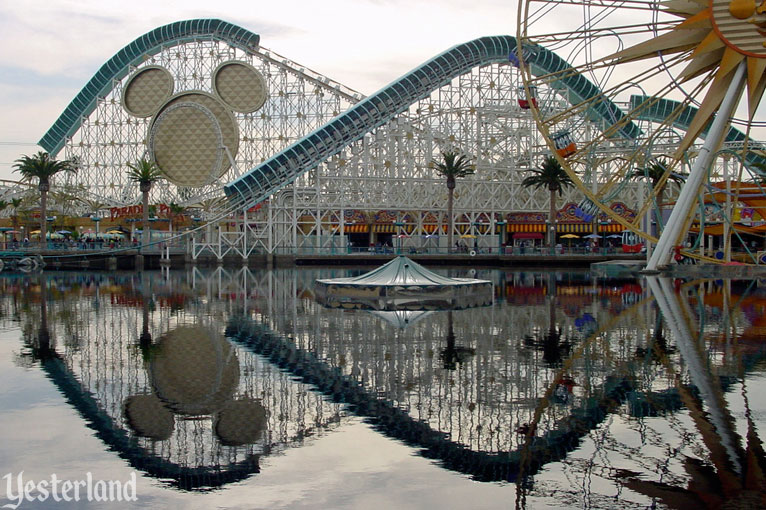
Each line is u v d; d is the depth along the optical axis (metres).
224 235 105.81
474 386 18.97
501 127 111.69
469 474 12.82
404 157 113.81
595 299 41.47
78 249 95.44
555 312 35.03
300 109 122.38
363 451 14.11
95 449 14.32
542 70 105.75
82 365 22.16
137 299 44.22
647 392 18.11
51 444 14.59
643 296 42.97
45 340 27.23
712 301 39.50
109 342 26.69
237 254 102.81
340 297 44.38
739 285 50.91
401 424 15.77
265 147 123.69
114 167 128.88
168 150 125.56
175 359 23.06
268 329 29.70
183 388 19.08
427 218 125.38
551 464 13.30
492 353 23.59
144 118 127.62
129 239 126.25
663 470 12.85
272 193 103.38
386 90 105.00
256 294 47.59
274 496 11.99
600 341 25.91
